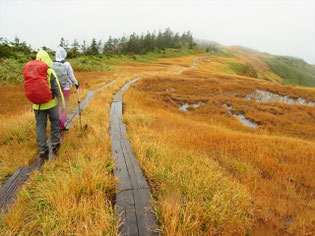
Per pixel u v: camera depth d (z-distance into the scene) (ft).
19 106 29.32
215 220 8.20
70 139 14.61
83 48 312.71
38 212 7.71
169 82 87.35
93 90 41.63
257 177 15.24
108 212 7.55
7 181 9.37
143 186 9.58
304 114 56.39
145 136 17.43
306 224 10.00
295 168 17.98
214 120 46.39
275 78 426.92
